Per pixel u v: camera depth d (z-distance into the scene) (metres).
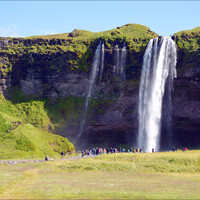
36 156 53.84
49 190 23.91
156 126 75.44
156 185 26.88
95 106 77.94
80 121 77.12
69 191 23.38
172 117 76.25
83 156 52.69
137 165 39.16
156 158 42.19
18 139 57.66
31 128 65.00
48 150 59.12
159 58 75.56
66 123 76.44
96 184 27.02
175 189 24.89
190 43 74.25
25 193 23.05
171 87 74.69
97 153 59.75
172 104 75.44
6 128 61.75
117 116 77.56
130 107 77.81
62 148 62.38
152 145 75.00
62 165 40.09
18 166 41.41
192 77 71.81
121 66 77.88
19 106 77.12
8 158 50.44
